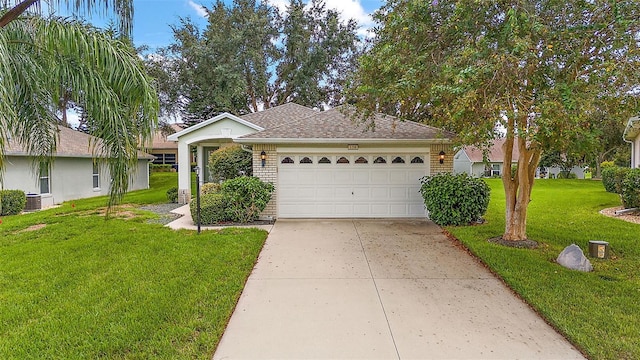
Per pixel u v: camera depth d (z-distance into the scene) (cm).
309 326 389
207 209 918
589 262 561
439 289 494
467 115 512
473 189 880
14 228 877
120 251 659
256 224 940
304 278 537
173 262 590
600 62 507
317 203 1018
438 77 587
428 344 353
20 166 1283
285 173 1010
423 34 609
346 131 1020
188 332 367
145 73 418
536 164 709
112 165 411
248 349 344
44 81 384
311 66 2314
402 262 616
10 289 482
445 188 883
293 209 1017
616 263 582
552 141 526
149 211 1172
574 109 464
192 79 2209
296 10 2239
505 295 473
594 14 512
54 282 505
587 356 331
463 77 477
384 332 376
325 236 805
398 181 1016
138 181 1991
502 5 520
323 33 2381
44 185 1405
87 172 1670
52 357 326
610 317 394
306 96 2378
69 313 409
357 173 1015
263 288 497
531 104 480
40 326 380
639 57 480
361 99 788
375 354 337
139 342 349
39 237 780
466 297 467
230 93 2089
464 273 559
